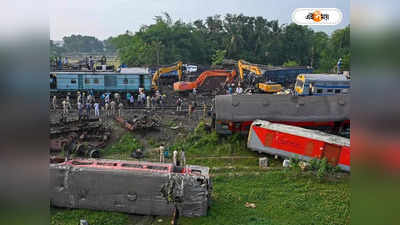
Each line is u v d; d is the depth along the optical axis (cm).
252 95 2103
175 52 5625
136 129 2128
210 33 6531
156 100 2806
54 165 1273
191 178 1227
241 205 1307
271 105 2027
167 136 2112
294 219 1204
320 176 1521
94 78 2967
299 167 1609
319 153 1638
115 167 1280
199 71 4638
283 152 1747
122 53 5991
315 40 6019
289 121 1980
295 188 1456
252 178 1547
